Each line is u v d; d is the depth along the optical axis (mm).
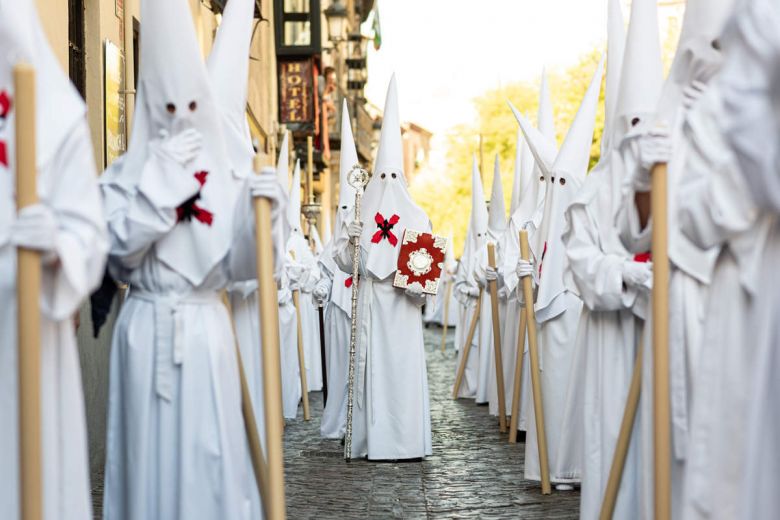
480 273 15578
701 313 5727
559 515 8156
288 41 25891
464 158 55750
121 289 10820
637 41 7141
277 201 5488
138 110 5879
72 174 4621
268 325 5391
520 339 11492
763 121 3951
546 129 13555
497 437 12219
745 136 3967
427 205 57344
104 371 10227
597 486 7059
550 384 9516
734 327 4594
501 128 50406
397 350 10781
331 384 12281
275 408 5328
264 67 24031
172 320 5676
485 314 15586
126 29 11852
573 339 9516
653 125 5309
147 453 5664
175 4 5715
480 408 15156
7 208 4598
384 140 11047
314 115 26219
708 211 4594
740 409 4543
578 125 9977
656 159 5238
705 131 4977
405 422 10719
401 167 11070
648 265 6770
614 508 6527
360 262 11070
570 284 7547
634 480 6543
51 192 4578
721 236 4574
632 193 5676
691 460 4727
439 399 16375
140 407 5668
